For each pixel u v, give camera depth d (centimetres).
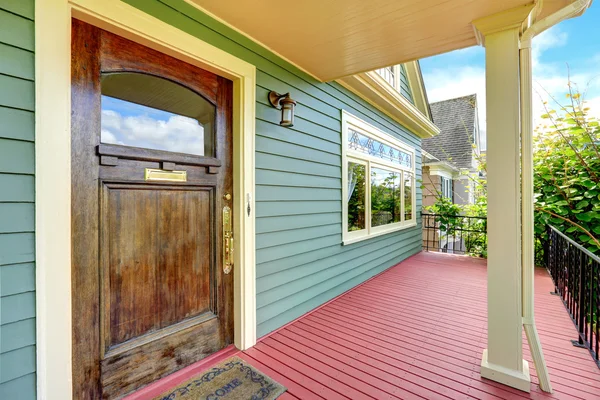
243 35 220
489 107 182
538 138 475
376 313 292
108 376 154
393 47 241
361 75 363
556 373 186
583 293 224
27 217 124
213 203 210
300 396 165
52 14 128
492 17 180
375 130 448
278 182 257
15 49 120
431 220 738
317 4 183
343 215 361
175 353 185
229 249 221
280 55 257
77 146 142
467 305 315
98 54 149
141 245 169
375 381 179
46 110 128
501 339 178
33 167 125
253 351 216
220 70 205
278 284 257
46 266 128
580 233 408
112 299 156
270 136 247
